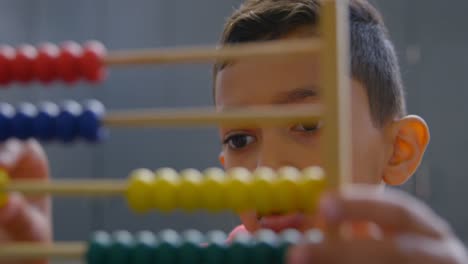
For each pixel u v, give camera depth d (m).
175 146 3.12
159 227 3.09
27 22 3.13
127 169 3.13
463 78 2.94
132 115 0.73
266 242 0.66
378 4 2.97
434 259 0.57
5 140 0.75
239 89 1.06
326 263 0.58
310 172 0.70
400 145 1.17
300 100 1.02
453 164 2.92
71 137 0.73
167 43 3.13
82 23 3.16
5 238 0.85
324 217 0.59
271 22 1.13
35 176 0.89
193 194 0.69
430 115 2.94
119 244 0.68
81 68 0.76
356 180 1.08
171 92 3.14
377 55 1.18
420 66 2.96
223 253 0.67
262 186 0.68
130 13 3.15
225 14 3.11
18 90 3.11
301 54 0.66
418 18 2.96
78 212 3.11
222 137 1.12
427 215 0.60
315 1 1.13
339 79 0.60
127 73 3.14
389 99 1.18
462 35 2.94
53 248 0.70
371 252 0.57
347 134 0.62
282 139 1.02
